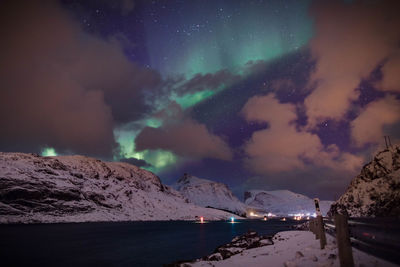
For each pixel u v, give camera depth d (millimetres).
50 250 25344
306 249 11039
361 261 7055
